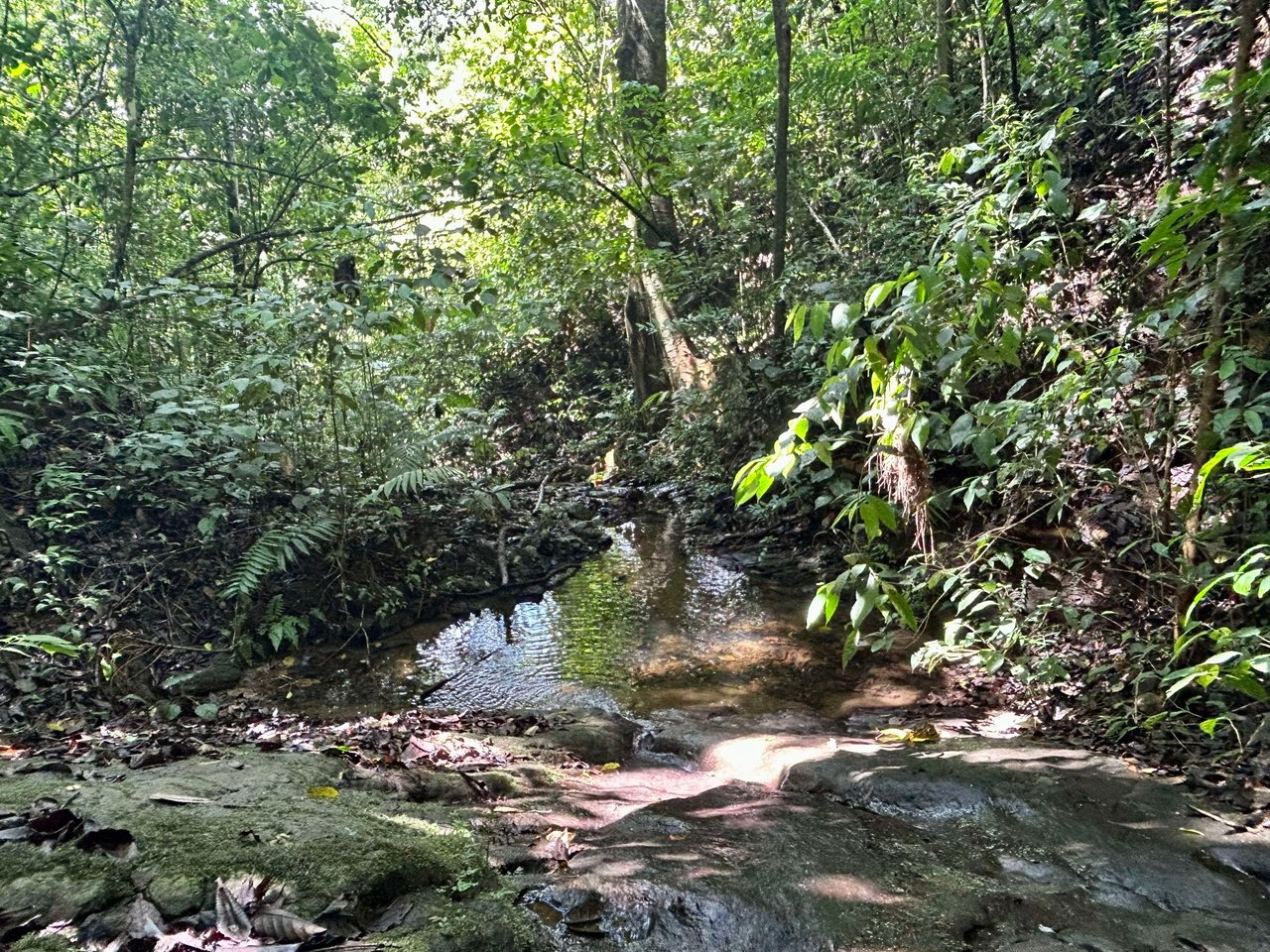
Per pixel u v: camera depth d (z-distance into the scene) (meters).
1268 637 2.48
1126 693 3.51
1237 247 2.71
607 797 2.92
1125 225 4.21
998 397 5.44
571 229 9.81
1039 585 4.59
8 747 3.06
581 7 11.31
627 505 9.00
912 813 2.67
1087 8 6.19
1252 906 2.07
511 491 8.36
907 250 6.20
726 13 11.67
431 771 2.91
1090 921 2.00
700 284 9.16
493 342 8.38
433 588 5.75
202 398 5.25
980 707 3.89
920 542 4.51
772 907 2.00
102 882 1.78
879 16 8.83
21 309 5.51
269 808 2.25
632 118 8.88
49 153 6.38
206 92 7.02
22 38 6.52
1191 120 4.98
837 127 9.11
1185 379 3.72
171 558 4.91
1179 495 4.14
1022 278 3.00
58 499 4.74
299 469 5.73
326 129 7.59
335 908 1.81
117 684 3.94
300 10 7.39
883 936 1.91
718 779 3.32
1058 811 2.57
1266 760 2.84
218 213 7.86
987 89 7.17
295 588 5.17
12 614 4.09
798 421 2.18
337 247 6.79
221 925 1.68
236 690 4.30
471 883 2.04
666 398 10.31
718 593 5.99
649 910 1.99
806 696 4.22
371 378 5.89
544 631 5.34
